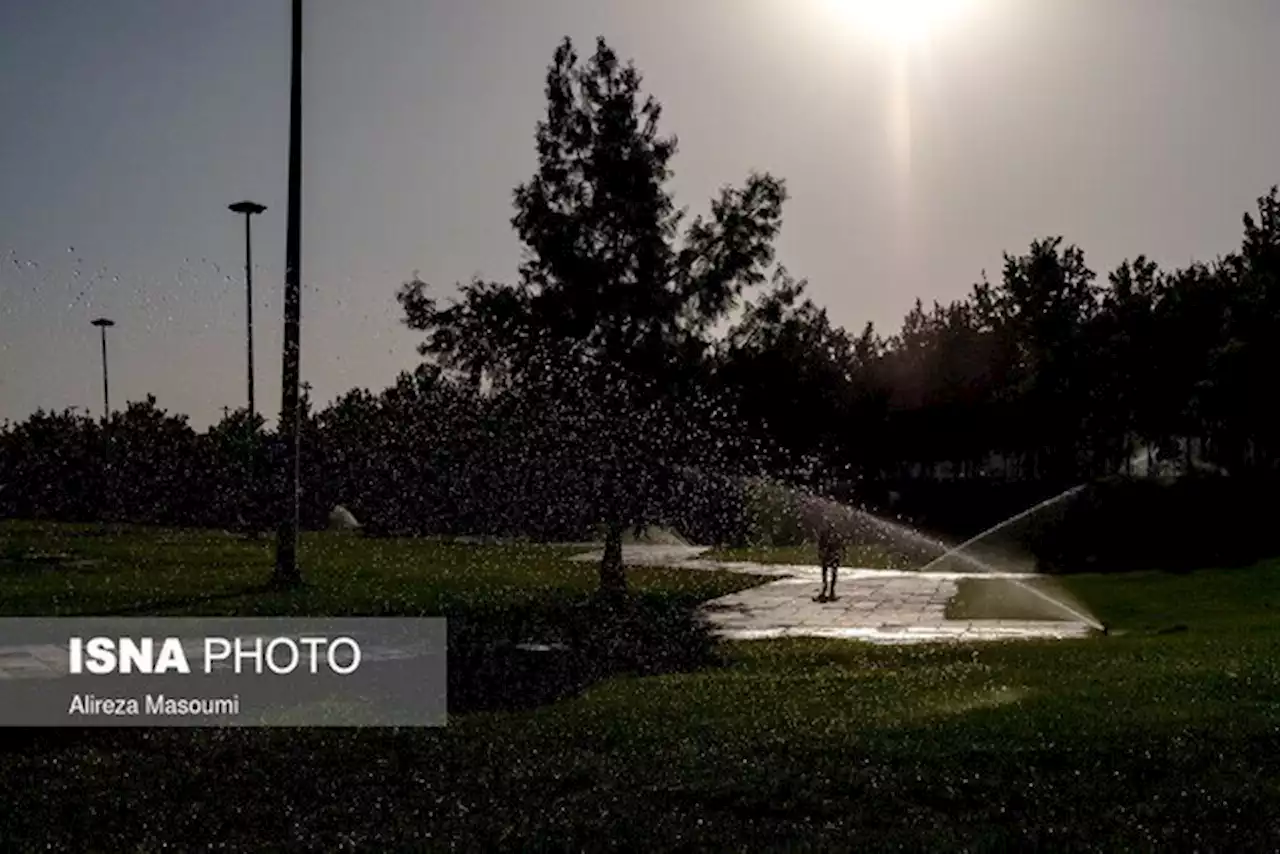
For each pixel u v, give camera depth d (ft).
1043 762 26.89
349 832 23.79
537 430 77.97
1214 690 33.88
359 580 65.10
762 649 50.06
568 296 67.72
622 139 68.28
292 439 62.39
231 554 76.74
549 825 23.63
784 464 93.35
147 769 28.96
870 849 22.00
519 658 46.29
